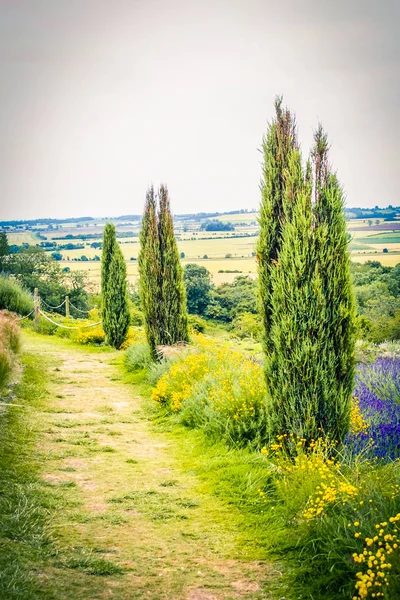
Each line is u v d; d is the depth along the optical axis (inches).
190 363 388.5
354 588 146.9
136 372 487.8
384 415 276.4
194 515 206.8
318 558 166.9
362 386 341.4
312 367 237.0
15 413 336.2
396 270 1242.6
